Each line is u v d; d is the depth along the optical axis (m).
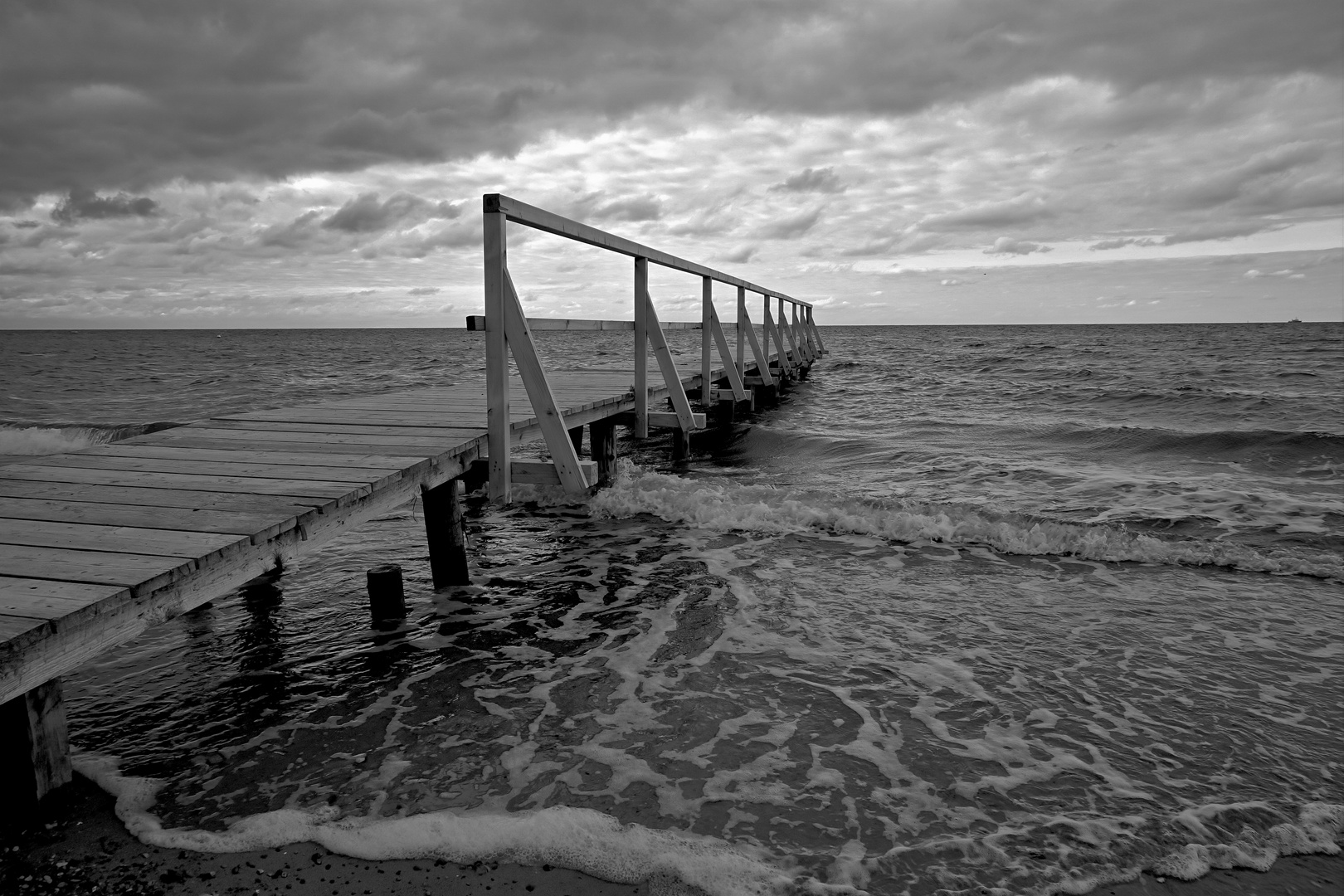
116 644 2.31
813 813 2.51
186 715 3.24
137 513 3.14
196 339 95.06
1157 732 3.04
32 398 18.75
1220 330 80.12
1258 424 12.03
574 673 3.61
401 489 3.95
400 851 2.31
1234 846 2.35
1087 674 3.55
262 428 5.18
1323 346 39.56
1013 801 2.58
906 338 63.03
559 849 2.31
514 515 6.71
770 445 10.34
